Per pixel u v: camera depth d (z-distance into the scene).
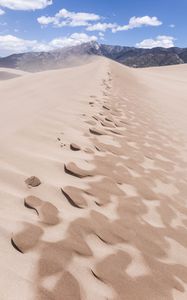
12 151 4.36
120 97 13.22
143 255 3.12
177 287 2.87
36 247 2.67
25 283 2.30
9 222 2.87
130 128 8.21
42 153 4.55
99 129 6.87
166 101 18.19
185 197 5.07
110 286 2.57
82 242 2.94
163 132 9.38
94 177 4.32
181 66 76.44
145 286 2.72
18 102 8.57
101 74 22.80
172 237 3.70
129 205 3.97
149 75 47.16
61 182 3.88
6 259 2.47
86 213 3.43
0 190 3.33
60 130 5.84
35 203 3.24
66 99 9.33
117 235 3.26
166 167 6.20
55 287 2.36
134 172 5.20
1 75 124.44
